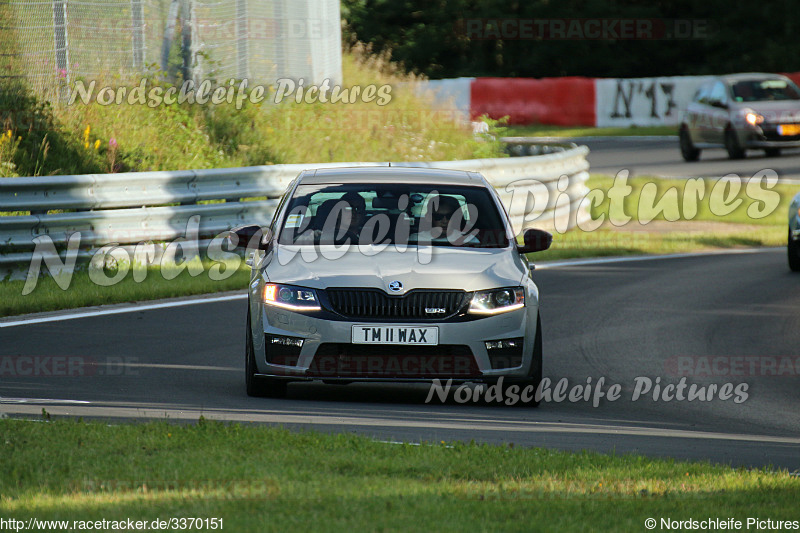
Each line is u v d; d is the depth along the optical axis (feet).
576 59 603.26
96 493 59.57
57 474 63.21
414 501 57.82
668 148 394.93
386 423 84.74
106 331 126.00
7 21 237.25
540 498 60.08
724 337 129.18
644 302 152.46
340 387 104.83
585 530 53.72
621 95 479.41
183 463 66.03
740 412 95.50
